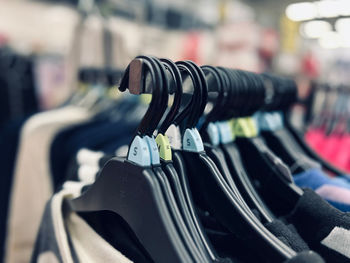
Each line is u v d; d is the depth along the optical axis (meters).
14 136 0.86
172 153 0.44
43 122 0.87
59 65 1.73
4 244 0.87
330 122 1.08
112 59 1.12
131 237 0.50
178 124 0.46
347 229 0.43
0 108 1.24
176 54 2.73
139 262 0.49
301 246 0.43
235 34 1.93
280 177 0.53
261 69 2.04
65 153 0.79
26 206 0.85
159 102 0.38
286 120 0.76
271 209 0.56
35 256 0.56
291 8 4.09
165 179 0.39
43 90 1.64
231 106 0.53
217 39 2.07
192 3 3.15
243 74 0.57
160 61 0.41
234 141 0.58
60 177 0.80
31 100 1.35
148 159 0.39
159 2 2.77
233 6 3.20
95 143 0.75
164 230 0.36
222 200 0.42
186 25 3.11
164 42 2.84
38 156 0.85
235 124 0.58
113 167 0.42
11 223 0.86
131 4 1.61
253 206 0.47
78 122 0.89
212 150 0.47
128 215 0.40
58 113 0.94
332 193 0.53
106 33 1.11
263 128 0.67
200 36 2.36
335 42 6.49
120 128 0.83
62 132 0.82
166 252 0.35
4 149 0.87
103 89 0.98
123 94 0.99
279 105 0.73
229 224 0.42
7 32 1.96
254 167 0.56
